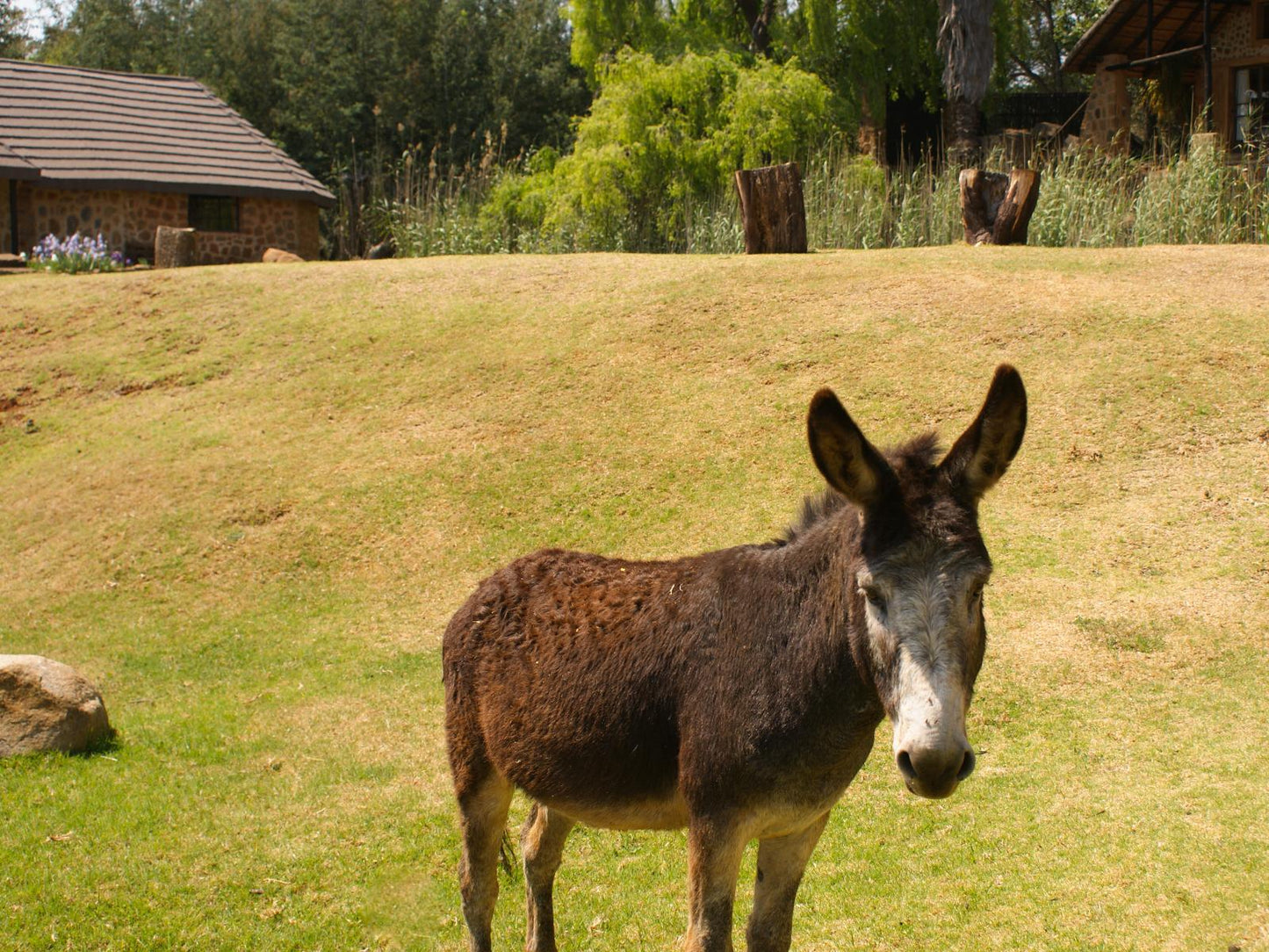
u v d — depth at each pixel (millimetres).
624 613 4426
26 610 10617
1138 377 11062
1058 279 13617
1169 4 24531
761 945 4176
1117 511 9391
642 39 29266
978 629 3531
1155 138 24734
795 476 10703
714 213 20500
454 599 10023
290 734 7887
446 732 5047
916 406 11250
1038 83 43000
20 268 22203
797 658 3807
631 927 5461
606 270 16297
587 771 4312
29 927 5504
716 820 3916
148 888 5883
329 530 11320
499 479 11688
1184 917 5043
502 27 40000
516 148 38594
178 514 11922
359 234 34062
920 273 14375
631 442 11875
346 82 38094
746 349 13125
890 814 6270
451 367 14094
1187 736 6625
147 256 26141
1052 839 5828
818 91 23625
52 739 7629
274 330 15984
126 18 42594
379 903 5746
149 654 9594
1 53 48781
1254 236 16469
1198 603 8008
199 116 29312
